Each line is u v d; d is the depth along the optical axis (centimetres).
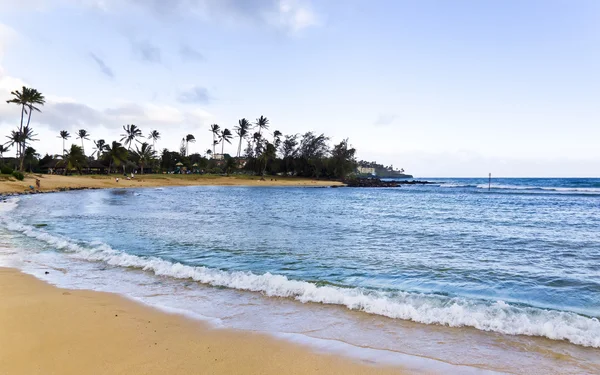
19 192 4112
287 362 457
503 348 511
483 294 763
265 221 2033
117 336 521
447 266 1004
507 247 1305
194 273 877
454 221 2134
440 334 555
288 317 617
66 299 676
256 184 8631
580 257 1140
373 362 463
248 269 952
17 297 679
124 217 2109
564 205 3553
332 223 1983
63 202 3122
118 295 716
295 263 1023
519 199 4588
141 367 432
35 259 1016
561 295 762
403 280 862
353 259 1080
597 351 505
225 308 657
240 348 494
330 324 589
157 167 11219
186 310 642
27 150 9088
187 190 6259
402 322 600
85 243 1253
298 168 10525
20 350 466
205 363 447
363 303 679
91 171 9069
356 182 9462
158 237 1427
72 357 451
